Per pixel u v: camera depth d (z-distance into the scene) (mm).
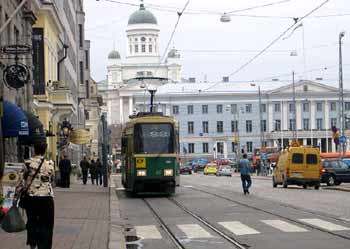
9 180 16766
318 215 21375
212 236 16797
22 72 25875
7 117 23031
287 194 34844
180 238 16531
